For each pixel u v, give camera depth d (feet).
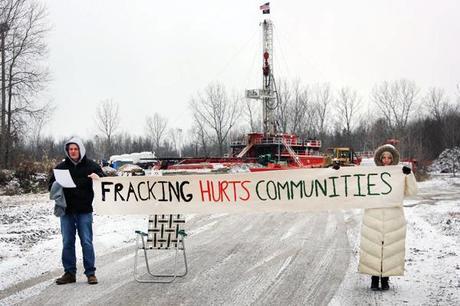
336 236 39.45
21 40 118.11
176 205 26.23
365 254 23.20
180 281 25.44
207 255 32.09
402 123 229.04
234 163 101.81
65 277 25.08
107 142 228.02
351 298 22.12
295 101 231.91
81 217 25.11
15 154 121.08
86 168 25.38
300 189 25.23
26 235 39.86
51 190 24.58
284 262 29.78
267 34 146.82
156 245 26.53
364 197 23.84
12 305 21.42
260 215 53.26
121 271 27.71
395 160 24.31
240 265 29.09
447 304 20.95
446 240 36.58
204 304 21.54
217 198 26.03
